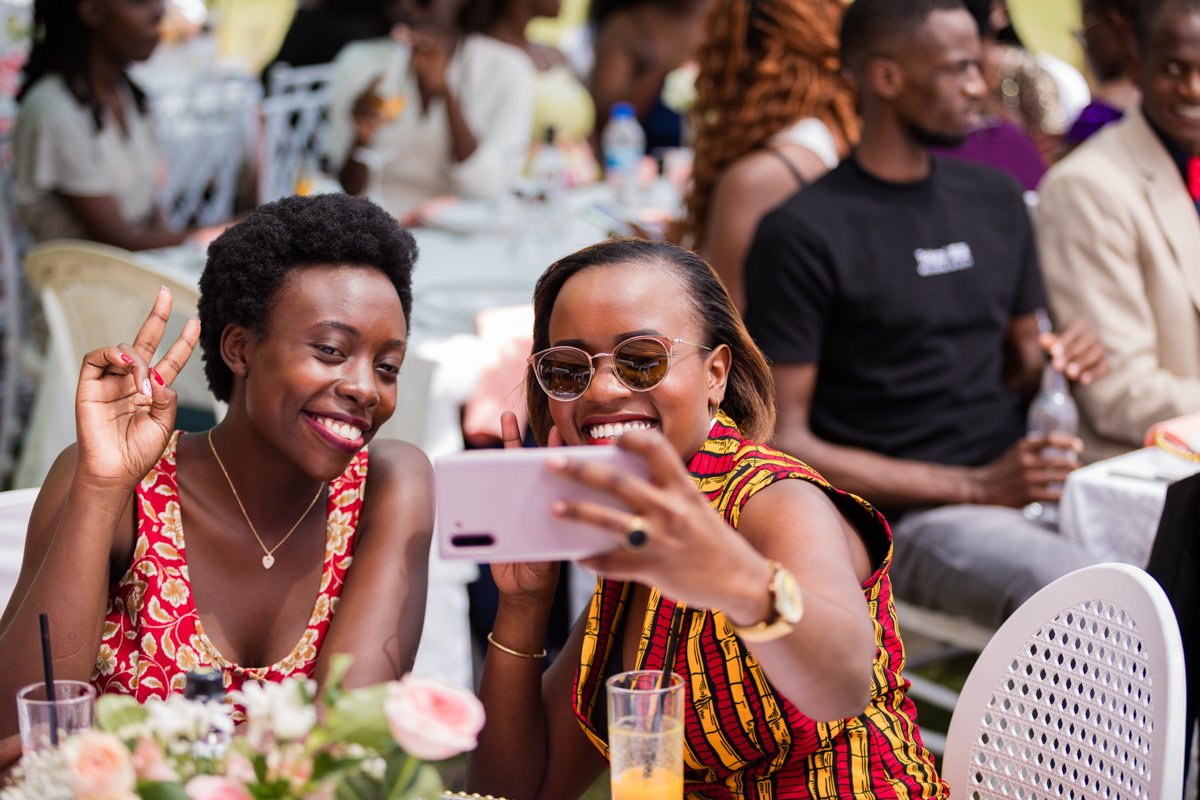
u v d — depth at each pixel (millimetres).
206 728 986
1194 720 2221
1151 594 1546
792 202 3092
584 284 1529
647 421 1511
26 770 1016
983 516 2908
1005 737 1739
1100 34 4887
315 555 1707
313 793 932
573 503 990
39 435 3396
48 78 4422
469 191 5352
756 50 3676
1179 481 2199
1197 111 3410
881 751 1484
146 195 4852
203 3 7547
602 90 7547
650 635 1498
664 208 5023
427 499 1776
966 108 3027
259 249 1562
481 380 3152
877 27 3006
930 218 3115
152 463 1475
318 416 1573
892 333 3080
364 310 1569
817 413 3180
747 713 1447
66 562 1422
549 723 1698
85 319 3250
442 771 3006
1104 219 3459
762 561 1082
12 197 4625
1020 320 3383
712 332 1580
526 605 1602
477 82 5605
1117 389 3379
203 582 1646
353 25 6570
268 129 5730
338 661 964
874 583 1511
